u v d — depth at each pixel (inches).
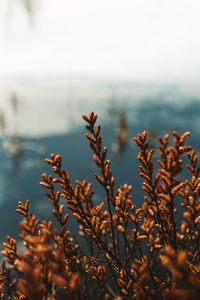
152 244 49.1
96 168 420.2
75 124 722.8
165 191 41.3
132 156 467.8
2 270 48.0
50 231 42.3
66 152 495.8
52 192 43.3
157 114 789.2
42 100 1083.9
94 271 47.9
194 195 43.8
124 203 47.8
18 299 45.6
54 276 28.6
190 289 26.9
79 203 44.4
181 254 27.2
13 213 279.3
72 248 46.6
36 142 538.6
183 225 58.1
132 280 43.8
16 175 391.9
